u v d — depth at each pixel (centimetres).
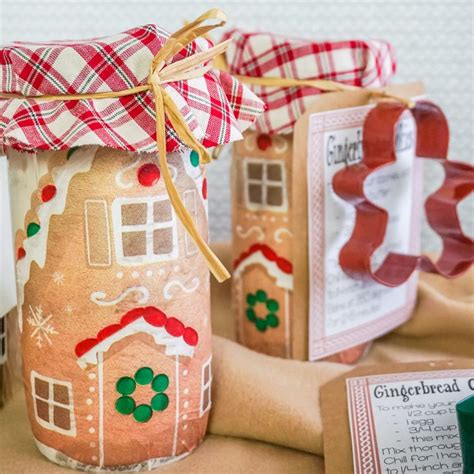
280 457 47
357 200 54
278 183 55
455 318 63
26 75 39
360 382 49
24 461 46
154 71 38
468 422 38
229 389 50
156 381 44
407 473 43
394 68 59
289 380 52
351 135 56
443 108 79
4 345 53
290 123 54
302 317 56
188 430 47
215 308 69
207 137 41
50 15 74
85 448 44
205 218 46
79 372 43
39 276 43
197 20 38
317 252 55
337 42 53
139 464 45
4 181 52
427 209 61
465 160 80
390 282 56
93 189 41
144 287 42
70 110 39
